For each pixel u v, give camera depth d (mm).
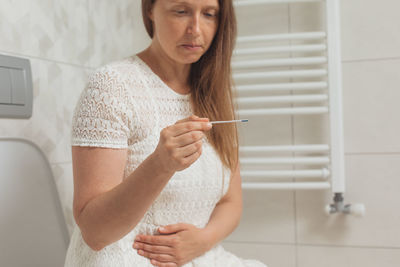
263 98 1479
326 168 1475
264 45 1562
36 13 1175
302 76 1455
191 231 932
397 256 1483
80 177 829
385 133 1483
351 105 1509
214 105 1040
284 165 1541
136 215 762
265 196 1591
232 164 1047
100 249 825
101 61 1493
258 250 1602
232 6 989
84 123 837
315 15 1530
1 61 1044
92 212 780
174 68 999
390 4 1472
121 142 851
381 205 1492
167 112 958
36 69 1173
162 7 883
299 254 1566
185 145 706
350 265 1524
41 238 1114
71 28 1327
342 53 1514
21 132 1116
